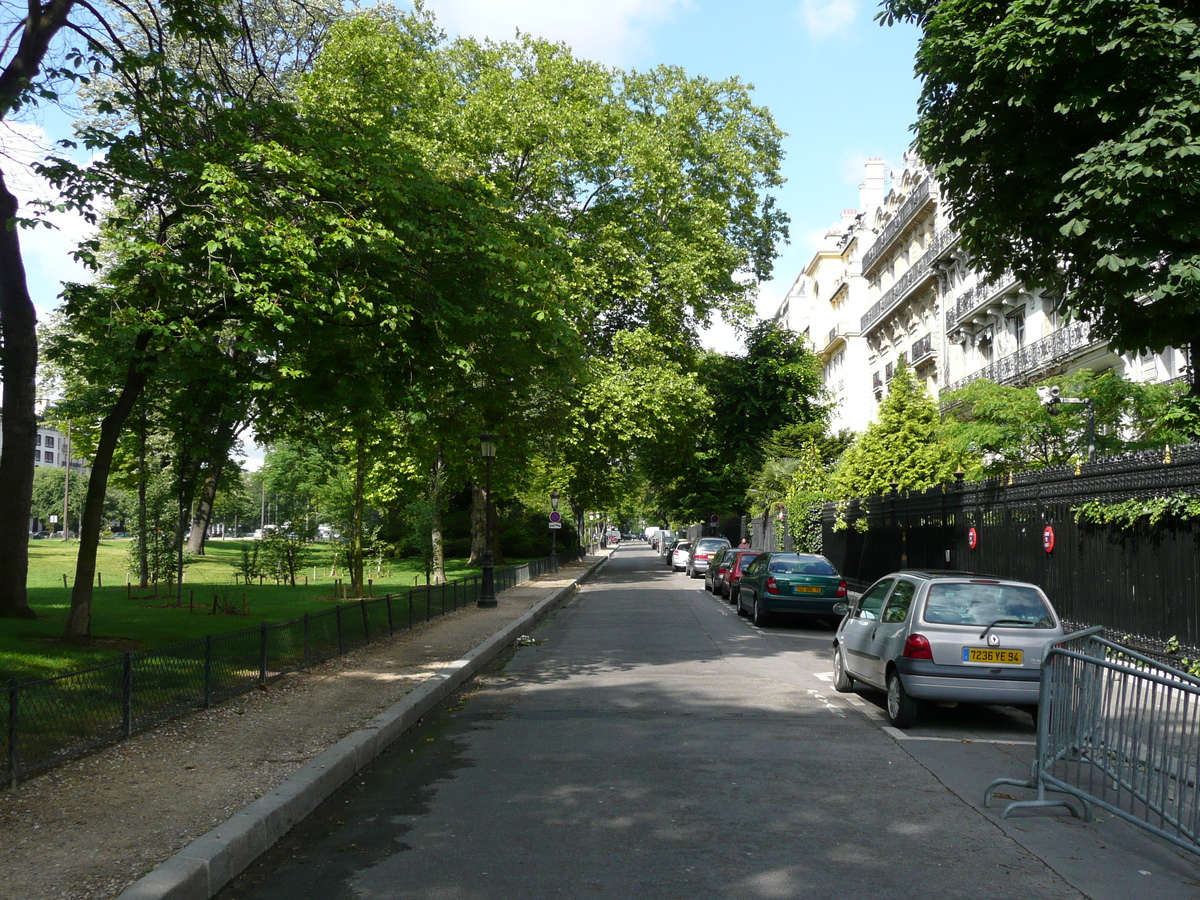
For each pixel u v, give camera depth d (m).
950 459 25.34
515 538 54.81
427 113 29.16
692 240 35.09
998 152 11.52
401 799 6.51
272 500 34.75
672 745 8.20
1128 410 17.53
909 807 6.26
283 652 11.34
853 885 4.77
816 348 65.06
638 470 53.25
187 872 4.54
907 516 22.44
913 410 27.16
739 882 4.81
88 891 4.37
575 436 32.38
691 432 42.19
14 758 6.28
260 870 5.11
